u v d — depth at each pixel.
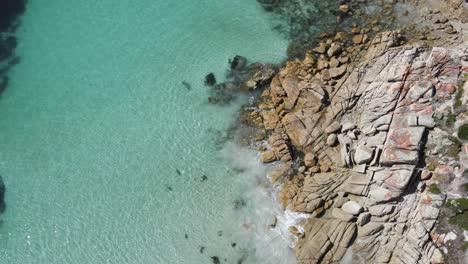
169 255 28.17
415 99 29.05
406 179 26.48
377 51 32.62
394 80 30.17
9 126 33.44
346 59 32.91
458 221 25.34
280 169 30.00
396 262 25.45
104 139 32.50
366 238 26.58
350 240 26.67
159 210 29.67
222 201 29.61
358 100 30.75
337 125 30.14
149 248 28.45
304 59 34.03
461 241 24.88
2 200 30.53
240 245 28.08
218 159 31.12
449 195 26.12
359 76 31.62
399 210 26.61
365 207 27.28
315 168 29.30
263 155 30.53
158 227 29.12
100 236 29.00
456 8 33.69
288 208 28.66
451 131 27.73
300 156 30.25
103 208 29.97
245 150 31.14
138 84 34.69
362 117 30.02
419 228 25.59
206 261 27.83
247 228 28.53
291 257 27.19
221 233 28.59
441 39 32.78
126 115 33.41
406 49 31.64
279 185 29.56
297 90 32.16
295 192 28.94
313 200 28.27
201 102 33.38
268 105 32.44
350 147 29.27
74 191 30.69
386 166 27.72
